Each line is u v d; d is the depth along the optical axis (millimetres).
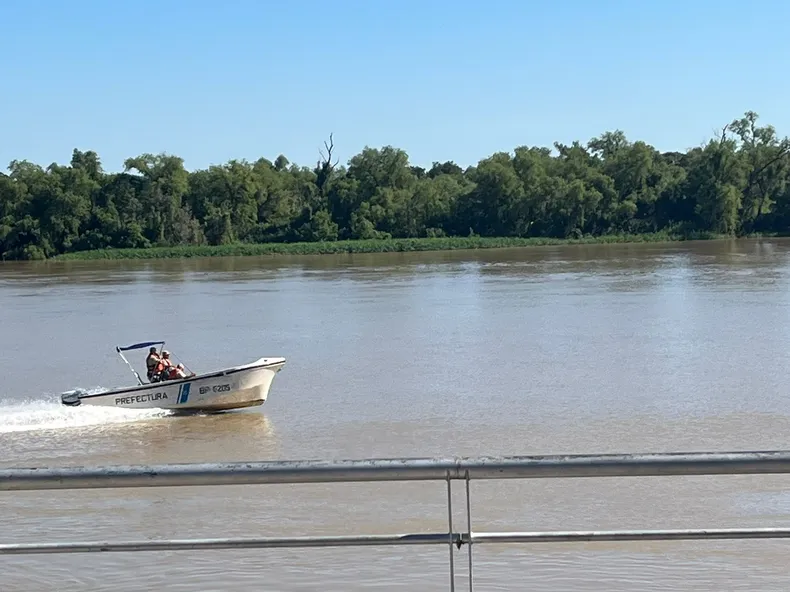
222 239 147250
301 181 167500
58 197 138625
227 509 14492
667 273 73688
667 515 14055
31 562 11211
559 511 14352
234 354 37531
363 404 25281
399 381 29078
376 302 56656
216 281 81688
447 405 24781
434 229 154125
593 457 4195
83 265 119625
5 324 50219
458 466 4203
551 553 11648
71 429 22906
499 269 86250
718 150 146875
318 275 86250
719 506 14406
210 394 24328
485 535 4430
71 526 13852
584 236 148375
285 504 14641
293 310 53469
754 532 4395
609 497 14922
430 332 41625
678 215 153250
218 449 20625
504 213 151875
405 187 161000
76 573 10844
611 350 34562
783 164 147250
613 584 10758
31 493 15266
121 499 14945
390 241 140750
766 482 15469
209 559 11180
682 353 33312
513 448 19781
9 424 23453
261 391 24719
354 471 4199
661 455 4188
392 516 14125
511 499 14883
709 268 77875
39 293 72312
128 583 10562
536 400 25188
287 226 154875
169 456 20125
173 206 145750
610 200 151125
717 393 25609
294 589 10336
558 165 162875
